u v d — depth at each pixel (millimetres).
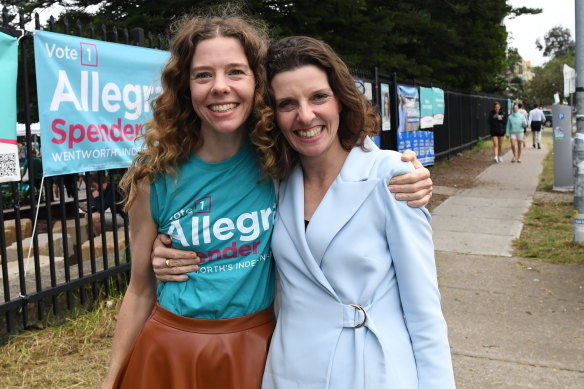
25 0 9656
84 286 4484
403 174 1659
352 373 1592
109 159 4547
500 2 15375
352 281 1647
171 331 1772
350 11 10688
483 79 20750
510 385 3488
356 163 1722
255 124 1765
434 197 10641
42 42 3955
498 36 19500
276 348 1722
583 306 4844
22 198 10211
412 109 12039
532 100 65062
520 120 16625
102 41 4445
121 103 4605
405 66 12758
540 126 22781
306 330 1670
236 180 1785
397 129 11125
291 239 1734
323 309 1658
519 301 5004
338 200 1680
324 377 1611
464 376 3617
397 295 1683
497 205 9688
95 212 7547
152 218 1833
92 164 4402
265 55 1751
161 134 1735
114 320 4312
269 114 1710
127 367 1812
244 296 1785
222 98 1682
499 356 3900
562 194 10750
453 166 15805
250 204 1790
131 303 1937
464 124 19906
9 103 3818
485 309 4816
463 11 14391
